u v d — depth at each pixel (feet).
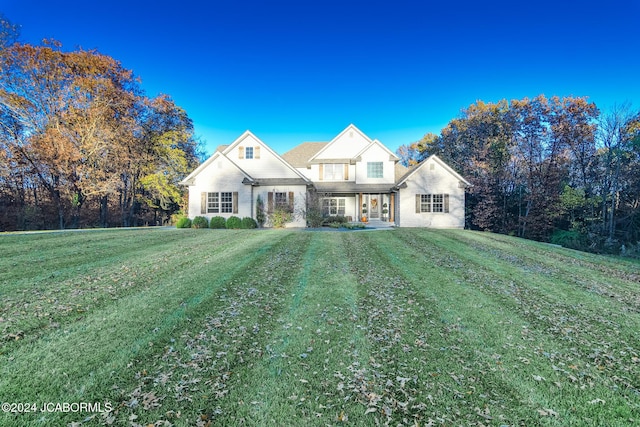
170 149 100.17
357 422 9.50
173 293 20.25
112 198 96.32
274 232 53.57
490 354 13.51
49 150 70.85
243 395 10.64
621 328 16.42
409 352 13.60
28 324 15.23
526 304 19.70
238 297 19.97
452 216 71.26
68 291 20.07
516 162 83.25
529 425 9.45
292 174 71.51
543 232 76.59
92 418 9.42
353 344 14.24
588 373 12.17
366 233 51.70
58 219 80.48
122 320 16.07
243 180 66.54
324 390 10.98
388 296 20.68
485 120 100.83
